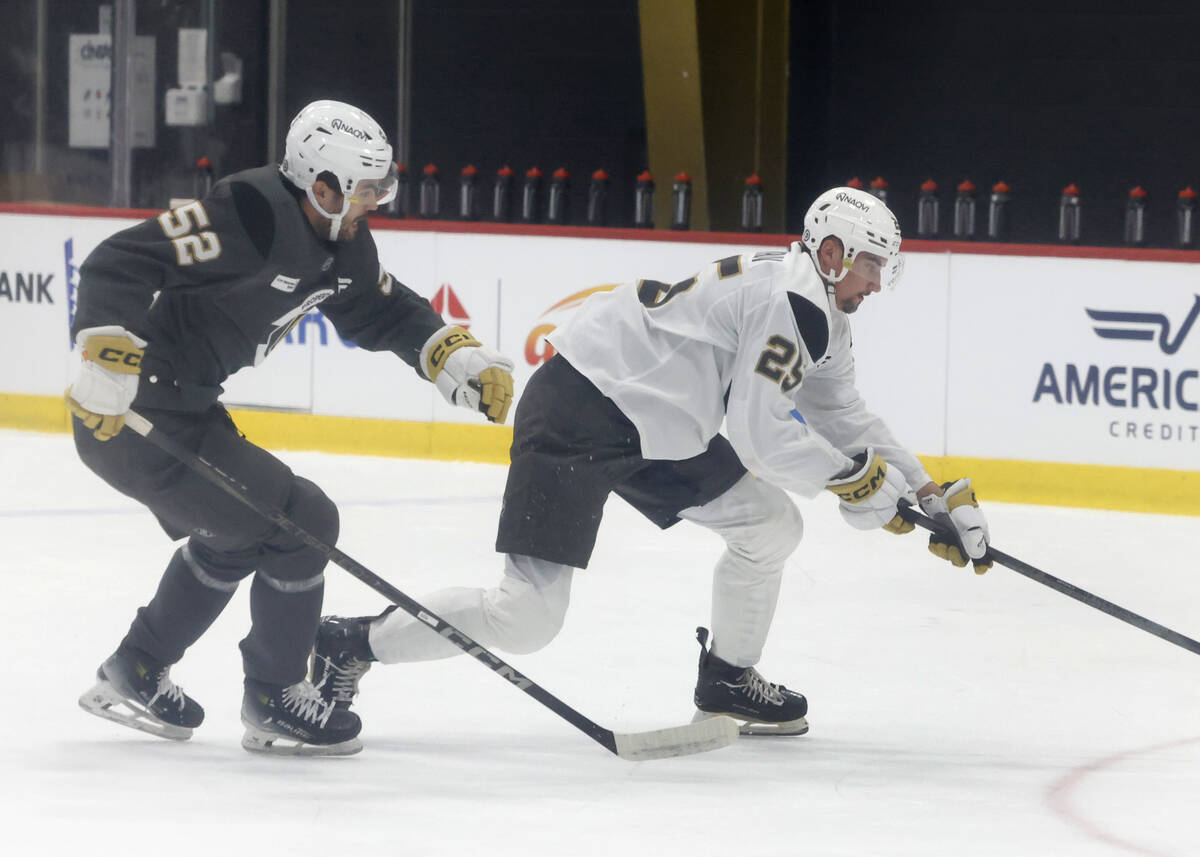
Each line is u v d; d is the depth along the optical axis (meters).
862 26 45.47
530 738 14.10
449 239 31.77
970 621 19.48
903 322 28.91
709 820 11.61
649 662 17.12
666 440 13.34
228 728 14.13
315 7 48.00
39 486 28.02
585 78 47.12
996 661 17.52
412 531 24.61
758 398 13.02
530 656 17.22
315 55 48.19
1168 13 43.19
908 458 14.59
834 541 24.77
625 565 22.47
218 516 12.53
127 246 11.96
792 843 11.09
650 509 14.09
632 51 46.62
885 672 16.97
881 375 29.12
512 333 31.45
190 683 15.58
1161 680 16.78
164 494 12.56
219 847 10.70
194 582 13.09
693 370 13.33
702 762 13.45
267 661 13.02
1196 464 27.45
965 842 11.22
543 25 47.31
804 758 13.66
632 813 11.76
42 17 43.53
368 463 31.53
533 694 12.84
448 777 12.69
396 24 47.44
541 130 47.69
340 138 12.20
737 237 30.02
